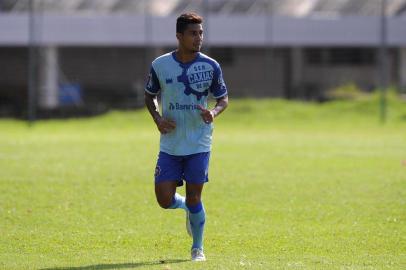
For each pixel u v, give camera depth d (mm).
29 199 52250
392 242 40125
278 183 58906
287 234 42188
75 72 164375
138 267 32875
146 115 128625
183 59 33688
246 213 48000
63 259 35594
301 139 96875
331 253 37562
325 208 49406
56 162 71938
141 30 153875
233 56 169500
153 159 74375
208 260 34625
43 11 151750
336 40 161875
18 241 40250
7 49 160125
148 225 44500
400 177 61844
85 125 121312
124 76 165125
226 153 79875
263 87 169625
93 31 153000
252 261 34625
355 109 130625
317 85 172125
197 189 34156
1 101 154500
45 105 150750
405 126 116250
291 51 170125
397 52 168750
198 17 33469
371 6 164250
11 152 80938
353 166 68750
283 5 162750
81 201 51625
